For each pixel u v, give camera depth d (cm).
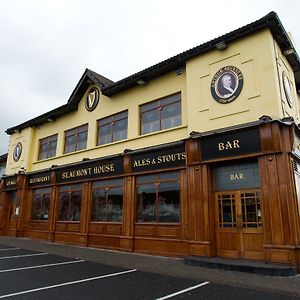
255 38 992
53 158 1764
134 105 1368
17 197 1905
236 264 834
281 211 829
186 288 661
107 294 607
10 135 2194
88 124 1599
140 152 1234
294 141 881
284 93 1003
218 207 995
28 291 620
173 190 1127
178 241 1063
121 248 1230
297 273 781
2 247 1380
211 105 1045
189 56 1132
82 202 1472
